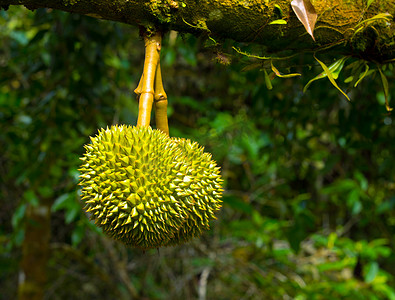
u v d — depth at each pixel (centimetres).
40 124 280
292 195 488
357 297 368
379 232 542
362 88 275
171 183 116
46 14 272
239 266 397
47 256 350
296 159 384
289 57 133
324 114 352
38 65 310
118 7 110
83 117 315
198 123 404
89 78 297
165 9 112
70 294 443
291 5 115
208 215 126
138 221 112
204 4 114
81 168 118
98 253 389
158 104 123
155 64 116
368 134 270
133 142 113
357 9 122
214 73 404
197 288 417
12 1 109
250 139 389
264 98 283
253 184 452
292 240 347
